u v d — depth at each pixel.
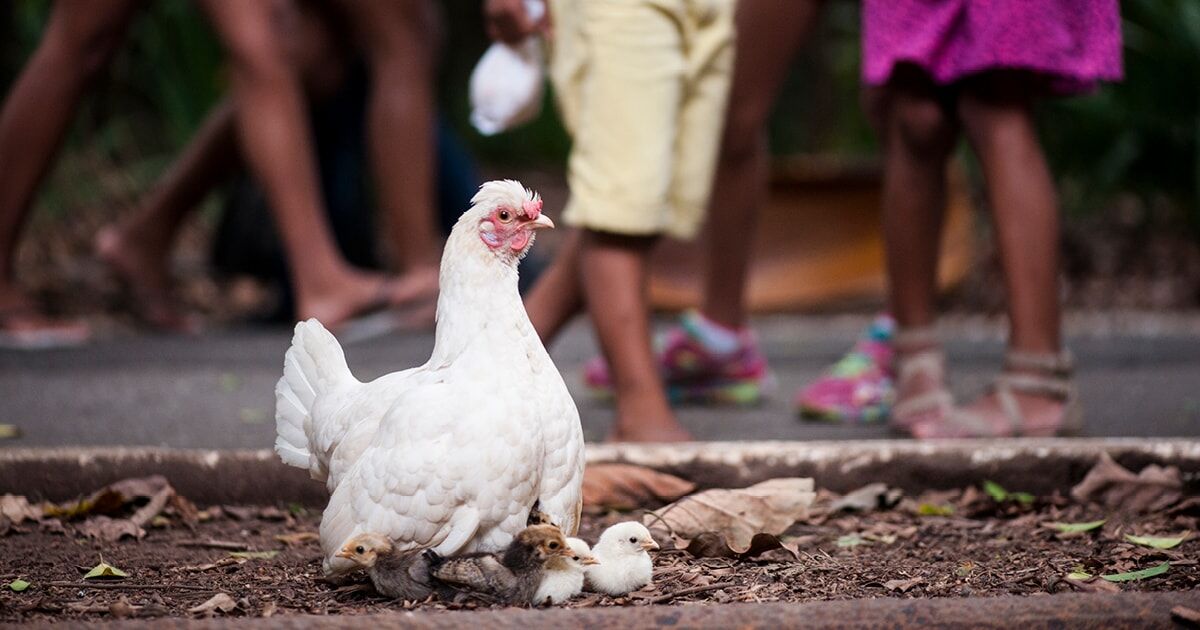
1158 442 4.55
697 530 3.94
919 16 4.84
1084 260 11.81
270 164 7.99
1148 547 3.78
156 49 11.98
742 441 5.19
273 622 2.75
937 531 4.05
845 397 5.75
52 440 5.06
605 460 4.46
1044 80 4.88
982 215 12.41
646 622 2.80
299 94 8.10
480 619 2.79
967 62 4.73
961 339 9.35
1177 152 11.39
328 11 8.78
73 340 8.61
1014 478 4.53
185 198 9.28
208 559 3.73
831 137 16.31
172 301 9.49
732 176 5.84
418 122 8.54
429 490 3.04
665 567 3.60
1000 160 4.89
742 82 5.61
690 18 4.78
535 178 16.67
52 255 11.02
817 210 11.35
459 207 9.41
